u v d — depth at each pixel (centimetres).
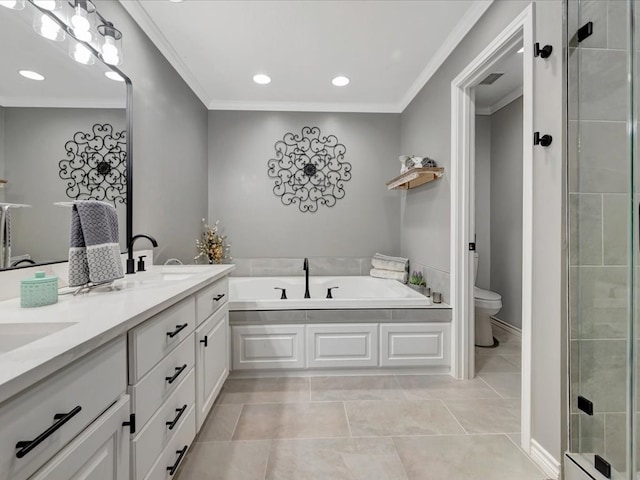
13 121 109
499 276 347
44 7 116
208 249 307
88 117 145
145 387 97
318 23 202
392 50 234
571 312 122
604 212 114
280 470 138
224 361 195
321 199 343
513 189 325
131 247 168
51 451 61
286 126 339
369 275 345
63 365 60
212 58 244
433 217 261
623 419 110
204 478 133
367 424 171
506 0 163
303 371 230
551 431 134
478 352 276
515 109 322
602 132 114
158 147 219
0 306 97
